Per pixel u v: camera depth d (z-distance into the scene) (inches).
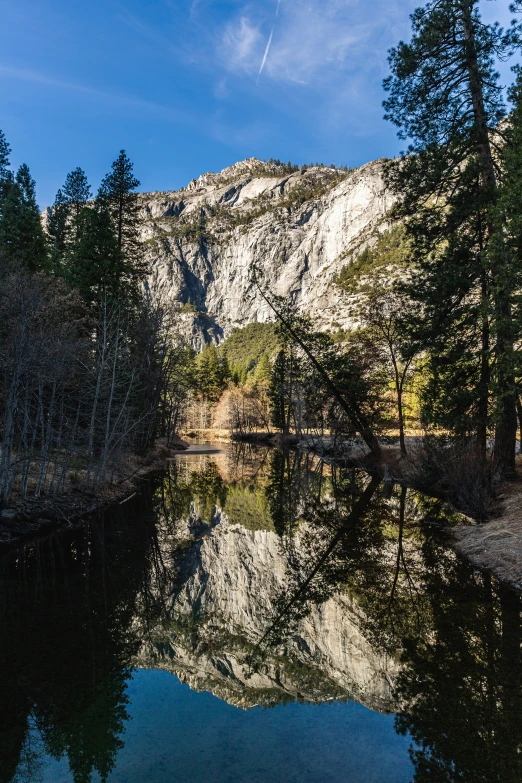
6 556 437.4
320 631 297.3
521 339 516.7
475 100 601.0
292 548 504.1
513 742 179.3
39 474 625.0
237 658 261.7
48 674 236.1
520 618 295.3
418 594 347.9
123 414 853.8
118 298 1032.2
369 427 1164.5
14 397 533.3
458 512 606.9
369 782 154.8
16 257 1009.5
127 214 1197.7
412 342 681.0
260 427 3154.5
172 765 167.3
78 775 161.2
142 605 335.0
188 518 650.2
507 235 486.0
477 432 605.0
